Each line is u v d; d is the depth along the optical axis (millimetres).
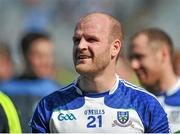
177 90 16453
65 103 11953
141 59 16297
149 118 11758
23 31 59250
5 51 24047
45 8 62875
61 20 63188
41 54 21984
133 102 11812
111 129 11750
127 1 64375
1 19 59688
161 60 16312
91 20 11719
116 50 11914
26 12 61188
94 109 11828
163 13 62406
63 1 64062
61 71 45375
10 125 13039
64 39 58688
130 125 11719
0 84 22953
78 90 11961
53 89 21656
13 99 20625
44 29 60688
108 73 11820
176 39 57188
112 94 11875
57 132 11898
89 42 11617
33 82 21344
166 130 11875
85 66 11539
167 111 16344
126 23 62781
